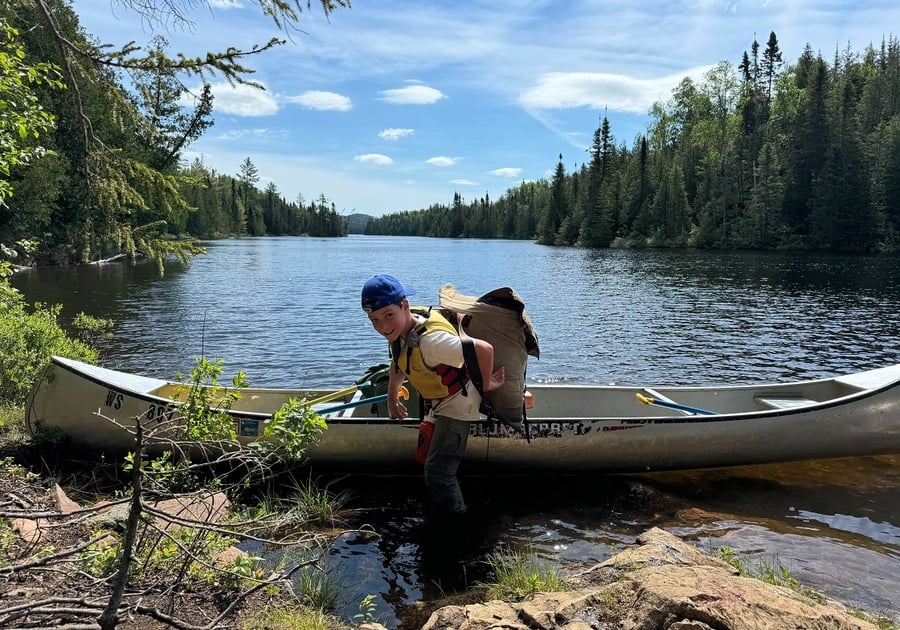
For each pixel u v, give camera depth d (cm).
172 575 284
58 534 319
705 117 8250
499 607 277
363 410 586
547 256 5238
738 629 219
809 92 6206
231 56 403
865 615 296
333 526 425
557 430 505
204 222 7775
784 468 546
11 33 404
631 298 2081
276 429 306
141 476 248
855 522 439
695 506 468
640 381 991
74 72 415
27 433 518
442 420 415
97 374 517
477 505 466
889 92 6725
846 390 625
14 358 590
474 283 2722
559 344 1281
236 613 271
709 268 3509
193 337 1273
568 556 388
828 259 4278
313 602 315
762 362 1126
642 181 7475
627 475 528
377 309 367
